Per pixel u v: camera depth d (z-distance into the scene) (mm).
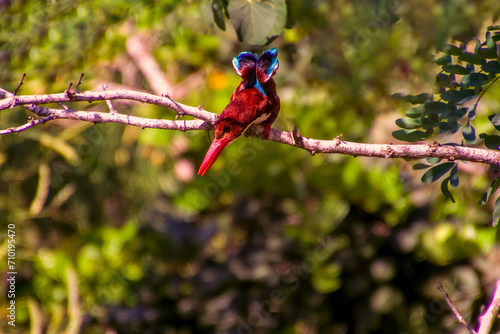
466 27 7875
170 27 8883
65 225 11820
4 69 8578
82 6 8453
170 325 10789
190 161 10984
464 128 5324
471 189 7926
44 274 11289
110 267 11195
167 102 5648
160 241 11164
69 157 10078
